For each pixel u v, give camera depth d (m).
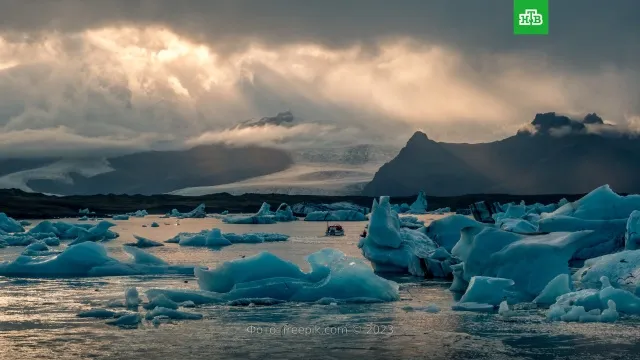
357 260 28.31
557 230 42.12
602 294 23.95
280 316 23.81
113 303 25.86
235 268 27.58
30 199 165.50
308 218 131.62
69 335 21.31
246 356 19.05
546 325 22.31
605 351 19.25
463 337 20.92
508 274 27.89
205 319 23.36
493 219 63.16
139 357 18.98
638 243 36.84
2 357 19.00
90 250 36.69
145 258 37.25
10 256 48.22
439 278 34.12
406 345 20.08
